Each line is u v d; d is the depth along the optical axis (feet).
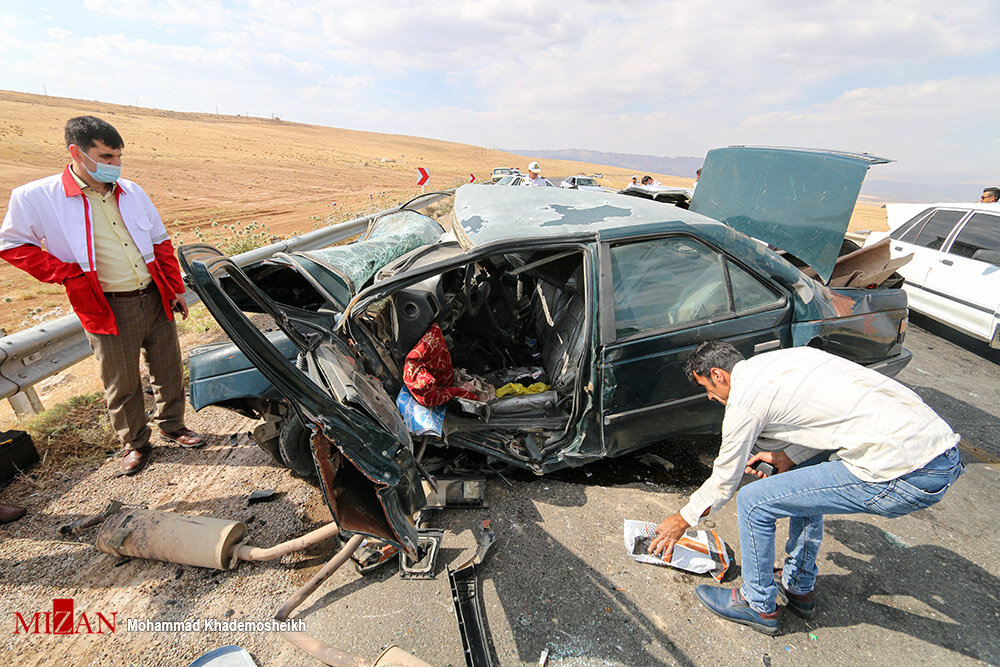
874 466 6.27
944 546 9.35
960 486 11.05
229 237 41.75
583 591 8.12
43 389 14.97
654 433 10.02
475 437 9.98
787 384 6.53
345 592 7.95
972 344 19.84
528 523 9.44
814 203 11.80
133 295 9.68
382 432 7.03
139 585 8.03
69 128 8.31
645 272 9.34
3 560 8.33
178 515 8.50
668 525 7.57
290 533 9.05
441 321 9.61
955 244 19.85
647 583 8.31
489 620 7.60
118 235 9.30
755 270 9.95
